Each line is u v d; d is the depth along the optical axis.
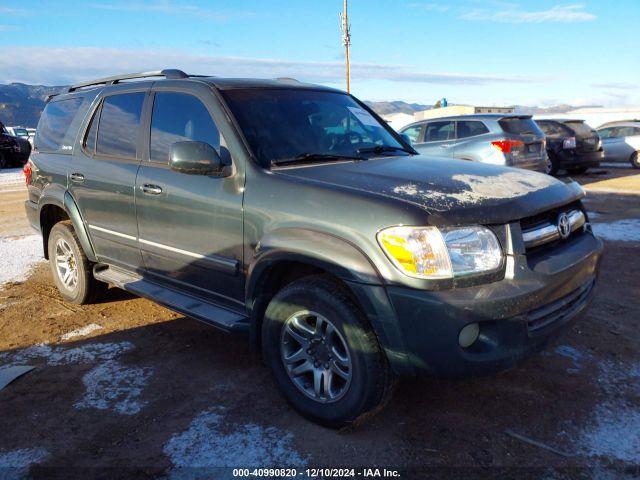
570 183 3.30
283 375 2.96
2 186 15.34
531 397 3.10
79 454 2.67
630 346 3.72
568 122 14.34
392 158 3.58
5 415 3.05
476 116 10.09
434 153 10.34
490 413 2.95
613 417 2.87
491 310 2.43
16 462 2.62
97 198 4.23
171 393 3.25
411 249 2.42
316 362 2.83
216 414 3.00
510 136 9.64
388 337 2.50
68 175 4.56
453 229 2.47
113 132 4.21
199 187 3.34
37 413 3.06
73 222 4.55
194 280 3.56
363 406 2.64
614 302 4.56
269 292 3.06
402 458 2.58
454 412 2.96
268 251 2.85
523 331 2.54
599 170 16.72
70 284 4.91
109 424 2.93
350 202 2.64
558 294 2.70
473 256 2.48
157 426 2.90
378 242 2.49
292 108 3.67
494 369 2.51
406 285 2.43
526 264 2.60
